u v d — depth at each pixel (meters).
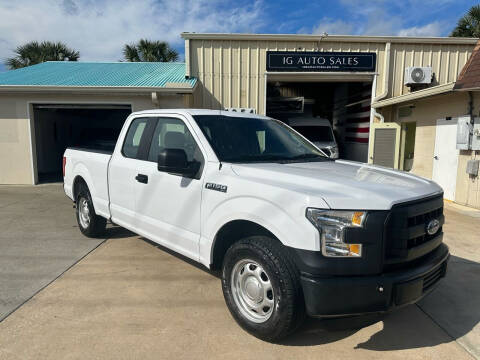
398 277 2.59
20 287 3.90
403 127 11.61
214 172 3.31
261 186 2.87
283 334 2.80
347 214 2.53
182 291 3.87
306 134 14.05
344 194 2.64
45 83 11.28
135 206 4.31
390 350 2.92
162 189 3.84
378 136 11.77
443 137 9.54
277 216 2.72
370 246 2.53
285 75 12.10
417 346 2.98
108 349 2.83
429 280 2.95
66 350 2.81
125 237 5.76
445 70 12.07
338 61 11.84
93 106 11.54
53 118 15.95
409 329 3.24
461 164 8.88
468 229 6.50
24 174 11.40
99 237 5.70
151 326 3.17
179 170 3.41
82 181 5.57
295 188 2.74
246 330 3.07
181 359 2.73
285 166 3.38
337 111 17.23
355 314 2.57
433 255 3.01
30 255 4.91
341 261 2.53
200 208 3.39
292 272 2.67
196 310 3.47
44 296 3.70
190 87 10.68
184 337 3.01
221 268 3.49
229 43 11.80
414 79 11.59
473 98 8.30
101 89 10.66
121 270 4.41
